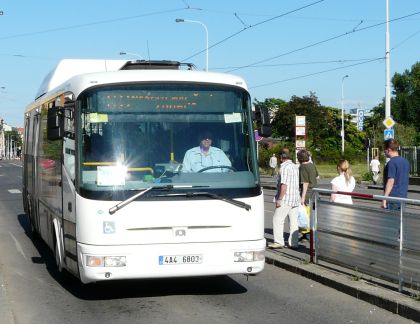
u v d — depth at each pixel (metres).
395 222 8.26
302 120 28.41
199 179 8.04
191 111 8.30
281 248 12.09
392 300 7.64
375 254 8.76
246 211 8.09
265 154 59.06
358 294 8.38
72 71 12.11
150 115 8.19
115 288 9.24
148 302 8.37
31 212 14.12
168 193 7.89
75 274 8.38
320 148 75.94
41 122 12.01
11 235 15.52
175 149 8.13
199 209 7.93
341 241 9.66
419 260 7.73
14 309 8.07
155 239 7.83
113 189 7.83
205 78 8.45
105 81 8.21
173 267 7.85
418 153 40.38
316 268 9.96
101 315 7.72
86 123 8.10
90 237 7.77
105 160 7.96
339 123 90.50
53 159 10.07
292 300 8.37
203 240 7.94
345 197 11.10
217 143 8.26
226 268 8.00
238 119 8.41
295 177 11.99
